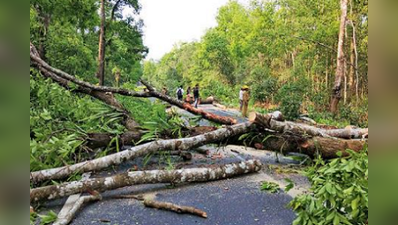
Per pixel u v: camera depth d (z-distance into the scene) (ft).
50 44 43.27
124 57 71.05
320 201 7.55
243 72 81.35
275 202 12.61
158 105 20.84
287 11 61.72
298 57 61.00
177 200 12.89
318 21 54.80
